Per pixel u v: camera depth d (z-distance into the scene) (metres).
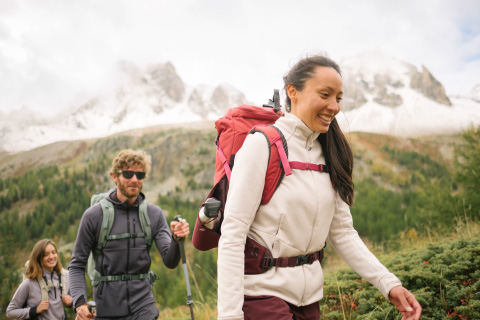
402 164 174.75
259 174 1.42
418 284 3.33
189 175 199.00
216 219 1.62
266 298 1.39
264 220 1.45
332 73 1.46
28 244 114.62
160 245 3.13
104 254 3.04
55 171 190.75
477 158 8.12
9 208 156.38
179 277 30.84
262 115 1.66
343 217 1.66
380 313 3.06
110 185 176.88
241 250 1.38
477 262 3.35
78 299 2.84
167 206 120.06
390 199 61.09
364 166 169.62
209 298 6.26
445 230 7.04
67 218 130.00
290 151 1.49
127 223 3.10
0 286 53.22
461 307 2.83
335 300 3.70
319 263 1.58
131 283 3.04
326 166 1.58
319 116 1.49
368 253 1.63
